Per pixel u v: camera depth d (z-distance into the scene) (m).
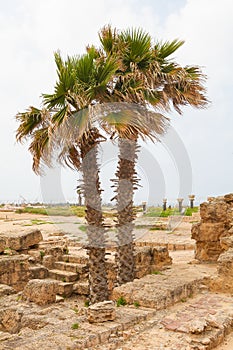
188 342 6.67
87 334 6.75
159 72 11.57
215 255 14.18
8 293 11.60
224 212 14.33
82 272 14.89
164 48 12.25
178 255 18.33
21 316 9.24
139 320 7.73
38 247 17.61
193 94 12.42
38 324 8.19
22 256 14.40
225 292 10.02
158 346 6.55
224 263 10.13
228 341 7.16
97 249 11.03
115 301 9.09
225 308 8.62
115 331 7.08
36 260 15.74
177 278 10.42
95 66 10.81
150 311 8.17
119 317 7.69
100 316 7.33
